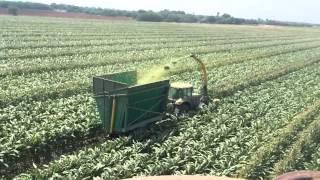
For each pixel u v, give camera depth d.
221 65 41.78
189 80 31.62
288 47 67.12
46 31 72.19
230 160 16.33
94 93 19.47
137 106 19.44
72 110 22.03
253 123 21.27
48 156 17.86
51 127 18.88
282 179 6.61
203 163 15.88
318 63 48.22
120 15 186.38
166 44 61.59
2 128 18.95
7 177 15.88
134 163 15.59
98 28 88.88
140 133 19.33
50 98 25.12
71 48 49.91
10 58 39.75
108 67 36.62
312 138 19.89
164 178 6.95
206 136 18.83
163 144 17.64
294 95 28.61
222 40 76.00
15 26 79.00
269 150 17.39
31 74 31.95
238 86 30.56
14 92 24.61
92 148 17.75
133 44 59.09
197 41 70.56
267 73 36.62
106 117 19.12
